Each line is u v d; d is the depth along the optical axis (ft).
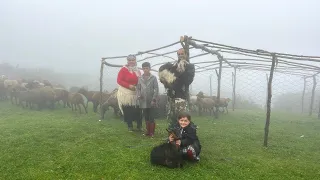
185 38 30.12
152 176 18.80
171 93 26.48
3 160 20.97
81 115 40.22
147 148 24.57
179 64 25.73
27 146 24.09
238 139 29.43
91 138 27.20
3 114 39.96
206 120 41.34
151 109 28.35
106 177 18.62
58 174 18.98
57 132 28.58
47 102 47.11
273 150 25.96
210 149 25.21
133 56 29.60
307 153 25.62
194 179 18.47
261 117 47.55
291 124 41.83
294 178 19.30
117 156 22.41
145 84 27.84
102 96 42.29
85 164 20.66
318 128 39.24
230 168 20.59
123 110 30.12
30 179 18.16
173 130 21.12
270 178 19.13
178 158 20.21
